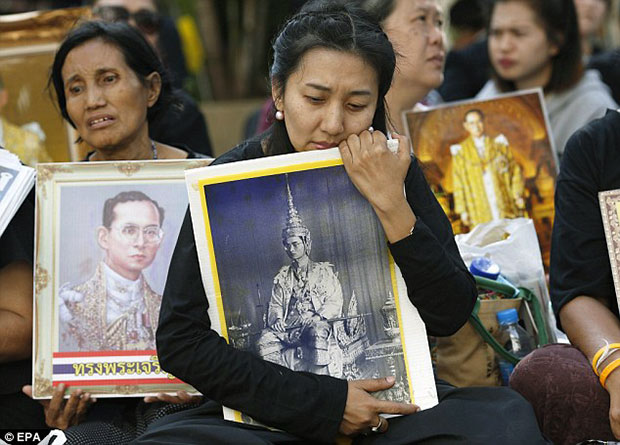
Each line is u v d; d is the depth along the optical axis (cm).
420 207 739
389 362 708
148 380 812
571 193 813
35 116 1123
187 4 2719
